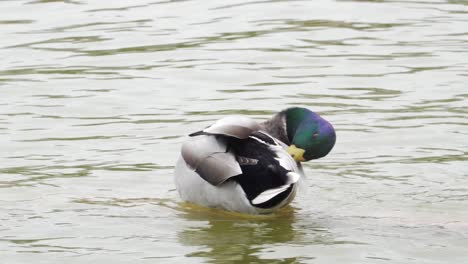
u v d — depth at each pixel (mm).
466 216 10766
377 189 11781
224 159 10430
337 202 11352
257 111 15109
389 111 15047
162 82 16734
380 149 13398
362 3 21562
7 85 16516
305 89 16266
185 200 11211
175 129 14312
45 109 15289
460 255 9570
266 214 10930
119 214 10914
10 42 19062
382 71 17156
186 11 21156
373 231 10312
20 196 11516
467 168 12469
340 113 15000
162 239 10102
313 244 9938
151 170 12586
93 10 21219
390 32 19500
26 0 21906
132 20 20484
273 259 9492
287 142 11984
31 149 13383
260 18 20578
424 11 20938
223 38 19266
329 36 19297
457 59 17734
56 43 18984
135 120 14773
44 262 9438
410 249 9750
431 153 13148
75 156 13117
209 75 17109
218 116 14922
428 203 11250
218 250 9758
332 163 12875
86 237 10141
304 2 21703
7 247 9836
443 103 15367
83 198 11477
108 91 16234
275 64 17672
